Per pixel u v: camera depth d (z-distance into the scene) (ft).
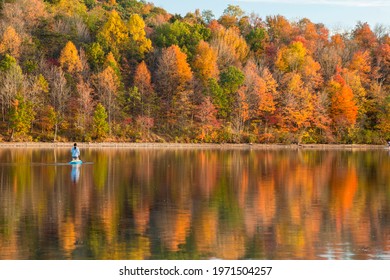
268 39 620.49
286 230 108.27
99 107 407.64
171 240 100.63
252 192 153.79
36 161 240.53
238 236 103.60
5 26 472.03
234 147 419.95
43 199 137.90
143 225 110.93
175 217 118.52
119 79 457.27
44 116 409.08
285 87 486.38
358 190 159.43
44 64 442.91
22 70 440.04
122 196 143.84
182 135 439.63
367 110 499.51
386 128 481.46
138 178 181.98
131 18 531.91
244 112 451.12
